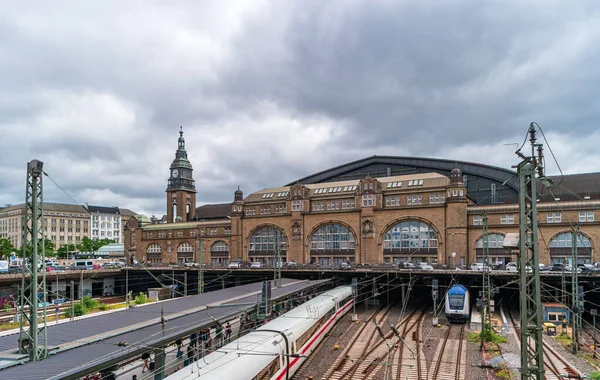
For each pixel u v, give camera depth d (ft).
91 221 651.25
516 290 246.27
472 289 248.11
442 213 272.31
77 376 73.31
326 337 160.15
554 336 161.07
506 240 95.35
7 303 240.73
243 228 341.00
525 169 75.31
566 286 205.36
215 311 132.05
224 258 357.82
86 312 223.71
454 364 125.90
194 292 332.39
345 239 302.66
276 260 261.65
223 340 124.47
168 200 469.57
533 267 74.74
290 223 320.91
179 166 469.16
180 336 99.25
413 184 291.58
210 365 86.94
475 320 184.24
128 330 104.37
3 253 419.54
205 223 369.50
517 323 181.88
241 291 184.03
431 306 229.45
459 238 265.13
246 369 89.40
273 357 102.17
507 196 317.01
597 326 185.57
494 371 119.34
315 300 169.07
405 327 176.86
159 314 124.47
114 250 514.27
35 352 86.69
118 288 337.31
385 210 287.69
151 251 400.26
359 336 161.38
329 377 116.37
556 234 247.50
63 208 616.39
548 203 252.21
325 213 308.19
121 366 108.27
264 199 340.59
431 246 275.18
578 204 245.24
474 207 270.46
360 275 245.86
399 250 282.77
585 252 241.96
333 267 269.64
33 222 96.07
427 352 138.92
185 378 79.30
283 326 121.39
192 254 376.48
